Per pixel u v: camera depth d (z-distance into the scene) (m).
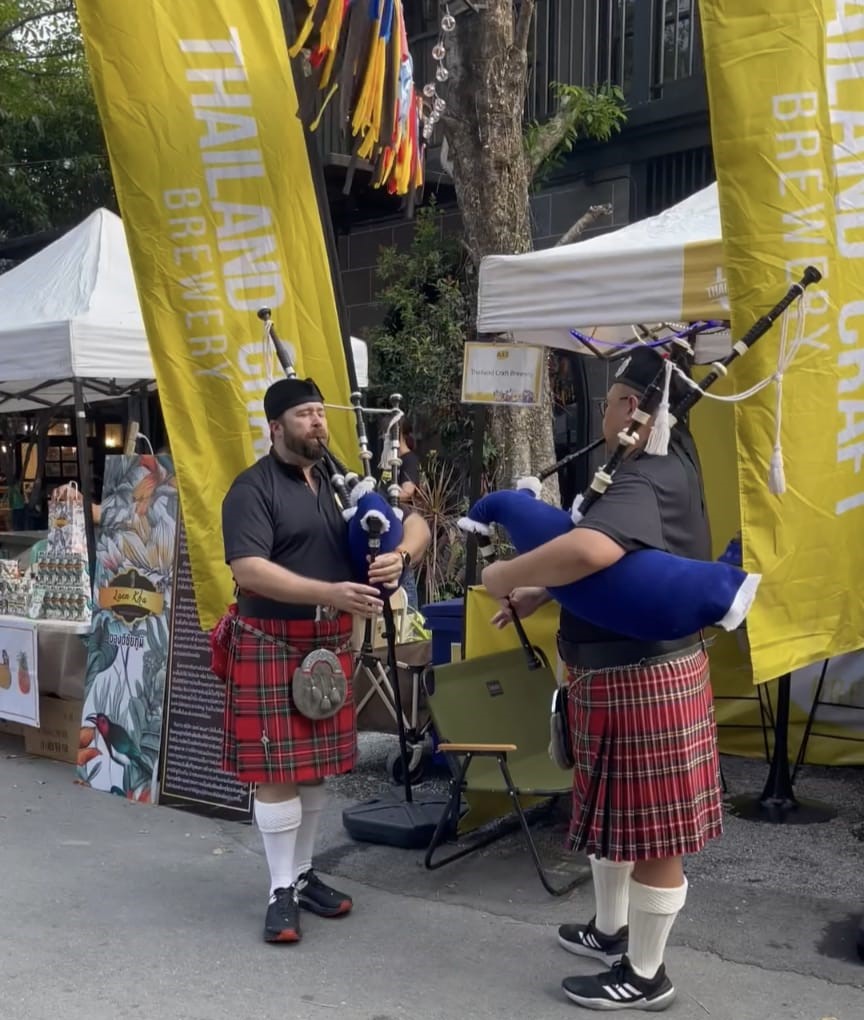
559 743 2.90
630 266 3.77
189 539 4.15
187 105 4.06
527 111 8.96
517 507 2.80
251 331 4.14
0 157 12.08
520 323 4.03
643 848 2.66
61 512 5.07
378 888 3.64
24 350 5.73
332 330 4.27
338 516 3.40
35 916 3.44
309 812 3.44
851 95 3.24
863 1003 2.81
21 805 4.55
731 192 3.23
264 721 3.25
